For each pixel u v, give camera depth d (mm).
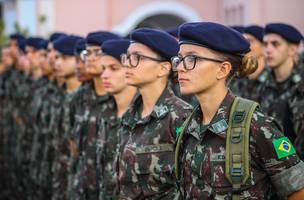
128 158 5586
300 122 7008
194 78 4422
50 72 11023
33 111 11484
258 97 7965
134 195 5555
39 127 10875
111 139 6984
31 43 12312
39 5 24328
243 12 22594
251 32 8461
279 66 7664
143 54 5609
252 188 4277
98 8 24938
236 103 4410
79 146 7719
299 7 21719
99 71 7477
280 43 7668
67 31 24672
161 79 5680
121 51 6773
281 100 7469
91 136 7516
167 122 5461
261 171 4340
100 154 7098
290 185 4277
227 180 4289
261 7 21703
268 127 4277
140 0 25391
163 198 5441
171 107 5523
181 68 4473
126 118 5906
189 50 4445
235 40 4426
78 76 8211
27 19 24422
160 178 5426
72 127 8570
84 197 7562
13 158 13234
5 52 14492
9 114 13758
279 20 21719
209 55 4406
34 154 11000
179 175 4719
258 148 4273
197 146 4492
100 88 7594
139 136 5598
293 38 7652
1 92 14359
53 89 10531
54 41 9641
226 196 4297
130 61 5648
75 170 8297
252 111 4316
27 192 12125
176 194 4930
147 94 5707
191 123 4645
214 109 4500
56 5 24484
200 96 4516
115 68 6789
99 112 7398
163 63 5625
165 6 25484
